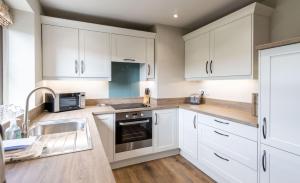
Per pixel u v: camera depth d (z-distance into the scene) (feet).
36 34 6.64
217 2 7.14
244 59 6.72
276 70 4.73
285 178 4.63
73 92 8.51
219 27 7.82
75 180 2.31
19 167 2.70
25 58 6.33
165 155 9.54
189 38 9.81
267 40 6.82
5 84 6.19
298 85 4.29
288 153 4.54
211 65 8.31
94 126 5.24
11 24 6.15
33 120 6.06
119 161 8.44
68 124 6.11
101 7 7.58
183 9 7.79
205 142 7.65
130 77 10.30
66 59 7.89
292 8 6.34
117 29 8.78
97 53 8.48
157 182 7.20
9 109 4.79
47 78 7.59
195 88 10.81
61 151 3.35
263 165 5.18
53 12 8.07
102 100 9.69
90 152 3.26
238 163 6.09
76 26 8.02
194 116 8.33
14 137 3.95
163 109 9.22
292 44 4.33
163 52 9.82
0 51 6.05
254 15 6.45
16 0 5.46
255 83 7.45
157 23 9.55
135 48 9.30
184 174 7.80
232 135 6.31
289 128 4.50
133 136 8.61
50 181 2.29
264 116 5.10
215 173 7.25
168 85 10.04
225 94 8.93
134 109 8.47
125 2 7.11
